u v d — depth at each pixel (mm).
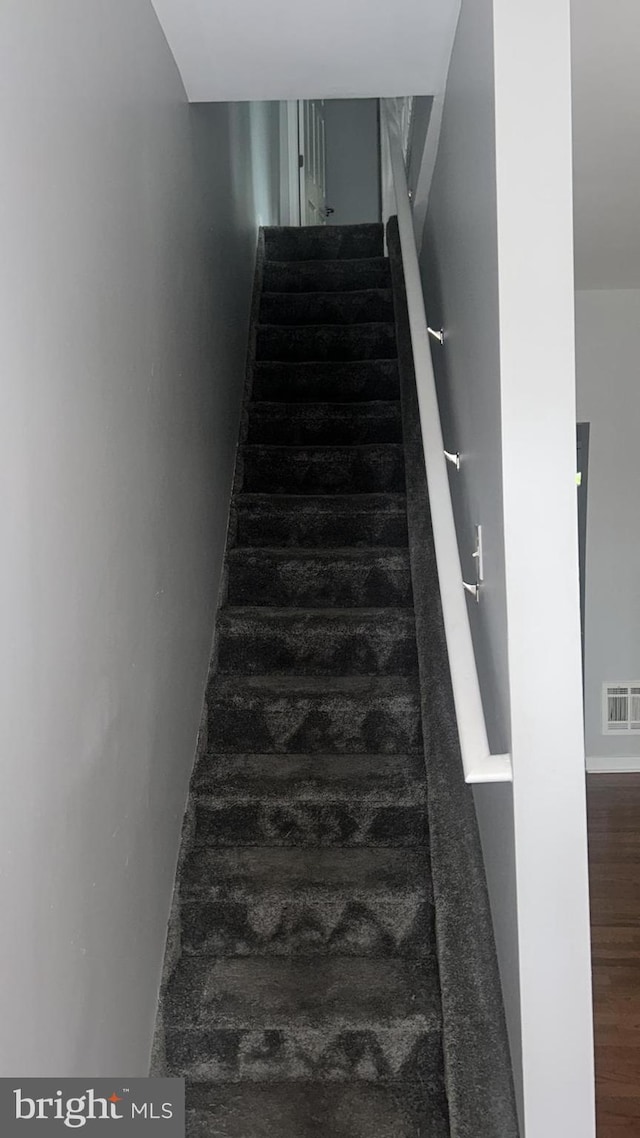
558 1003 1635
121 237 1831
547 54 1588
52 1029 1374
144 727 2018
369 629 3090
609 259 4387
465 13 2096
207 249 3027
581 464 5086
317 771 2752
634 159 3170
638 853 4004
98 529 1641
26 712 1267
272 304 4590
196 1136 1983
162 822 2227
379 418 3941
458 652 1871
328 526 3547
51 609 1378
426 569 3006
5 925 1185
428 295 3682
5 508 1194
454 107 2436
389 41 2416
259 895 2381
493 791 1998
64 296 1449
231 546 3488
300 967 2338
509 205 1601
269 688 2936
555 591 1624
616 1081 2406
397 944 2373
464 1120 1742
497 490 1724
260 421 3967
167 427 2301
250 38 2334
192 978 2299
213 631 3078
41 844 1327
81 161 1557
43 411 1346
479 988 1960
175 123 2471
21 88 1273
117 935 1768
